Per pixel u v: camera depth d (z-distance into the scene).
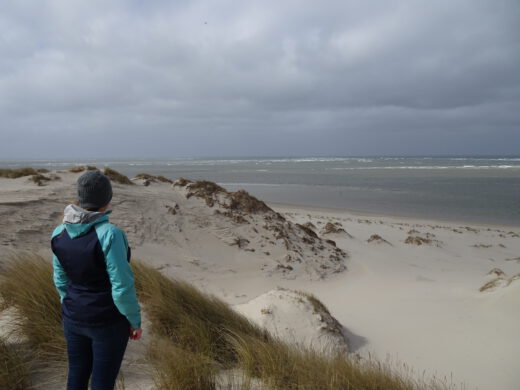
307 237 12.85
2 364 2.89
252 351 3.81
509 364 5.07
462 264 13.25
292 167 83.81
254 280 9.76
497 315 6.93
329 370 3.54
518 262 13.81
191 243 10.55
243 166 90.38
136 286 5.09
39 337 3.39
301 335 5.54
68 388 2.33
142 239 9.87
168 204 11.53
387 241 15.49
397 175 56.09
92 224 2.14
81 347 2.33
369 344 6.12
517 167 77.50
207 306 4.91
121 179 12.14
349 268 11.99
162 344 3.70
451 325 6.69
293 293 6.60
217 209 12.13
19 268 4.91
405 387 3.61
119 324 2.23
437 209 25.86
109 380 2.25
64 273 2.29
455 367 5.21
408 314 7.45
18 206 8.98
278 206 26.97
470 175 55.06
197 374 3.09
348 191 36.09
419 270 12.12
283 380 3.37
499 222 21.70
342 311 7.79
